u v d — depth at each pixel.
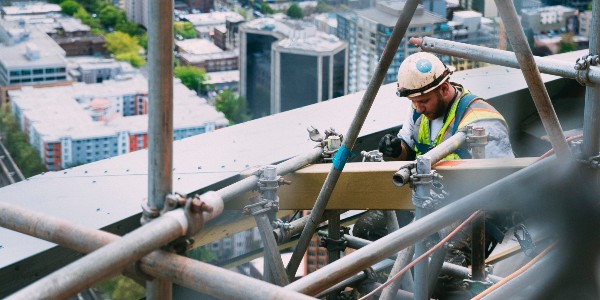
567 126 7.54
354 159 6.49
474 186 4.66
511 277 4.15
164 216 3.15
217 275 3.03
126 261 2.98
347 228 5.33
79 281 2.85
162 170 3.27
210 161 5.88
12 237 5.00
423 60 5.33
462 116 5.34
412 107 5.61
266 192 4.43
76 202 5.39
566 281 4.24
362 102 4.10
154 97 3.20
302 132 6.36
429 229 3.76
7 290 4.88
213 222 5.36
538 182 4.35
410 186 4.22
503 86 7.30
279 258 4.42
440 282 5.00
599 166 4.53
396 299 4.92
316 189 4.86
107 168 5.77
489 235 4.93
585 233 4.27
